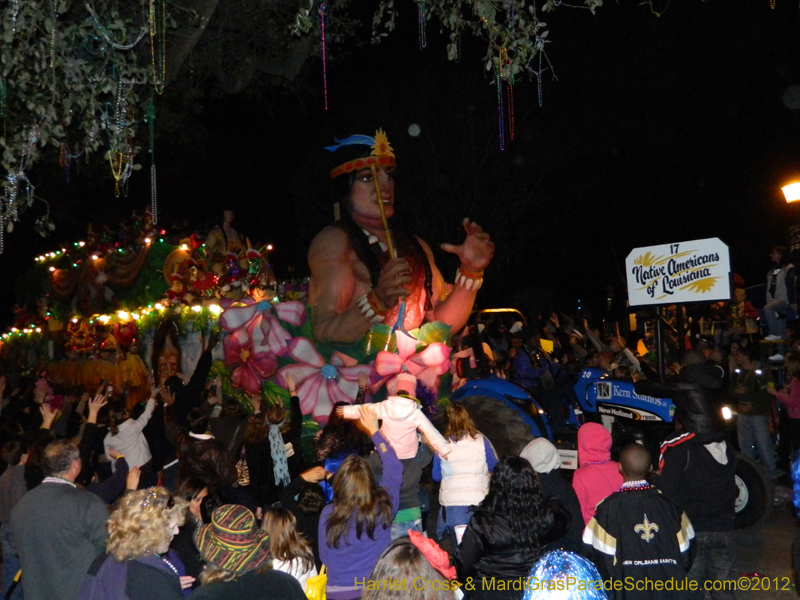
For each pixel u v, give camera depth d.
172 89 13.55
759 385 10.55
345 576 4.65
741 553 7.44
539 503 4.29
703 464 5.34
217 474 5.82
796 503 4.26
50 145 10.79
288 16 11.85
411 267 10.90
